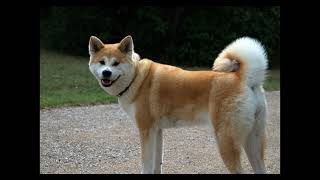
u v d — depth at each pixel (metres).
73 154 7.23
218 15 19.95
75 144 7.82
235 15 19.66
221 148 5.21
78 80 14.63
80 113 10.52
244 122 5.14
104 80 5.75
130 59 5.79
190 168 6.51
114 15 19.70
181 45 20.02
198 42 19.91
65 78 14.84
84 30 19.91
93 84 14.22
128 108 5.91
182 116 5.60
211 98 5.31
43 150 7.40
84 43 20.03
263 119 5.29
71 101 11.70
